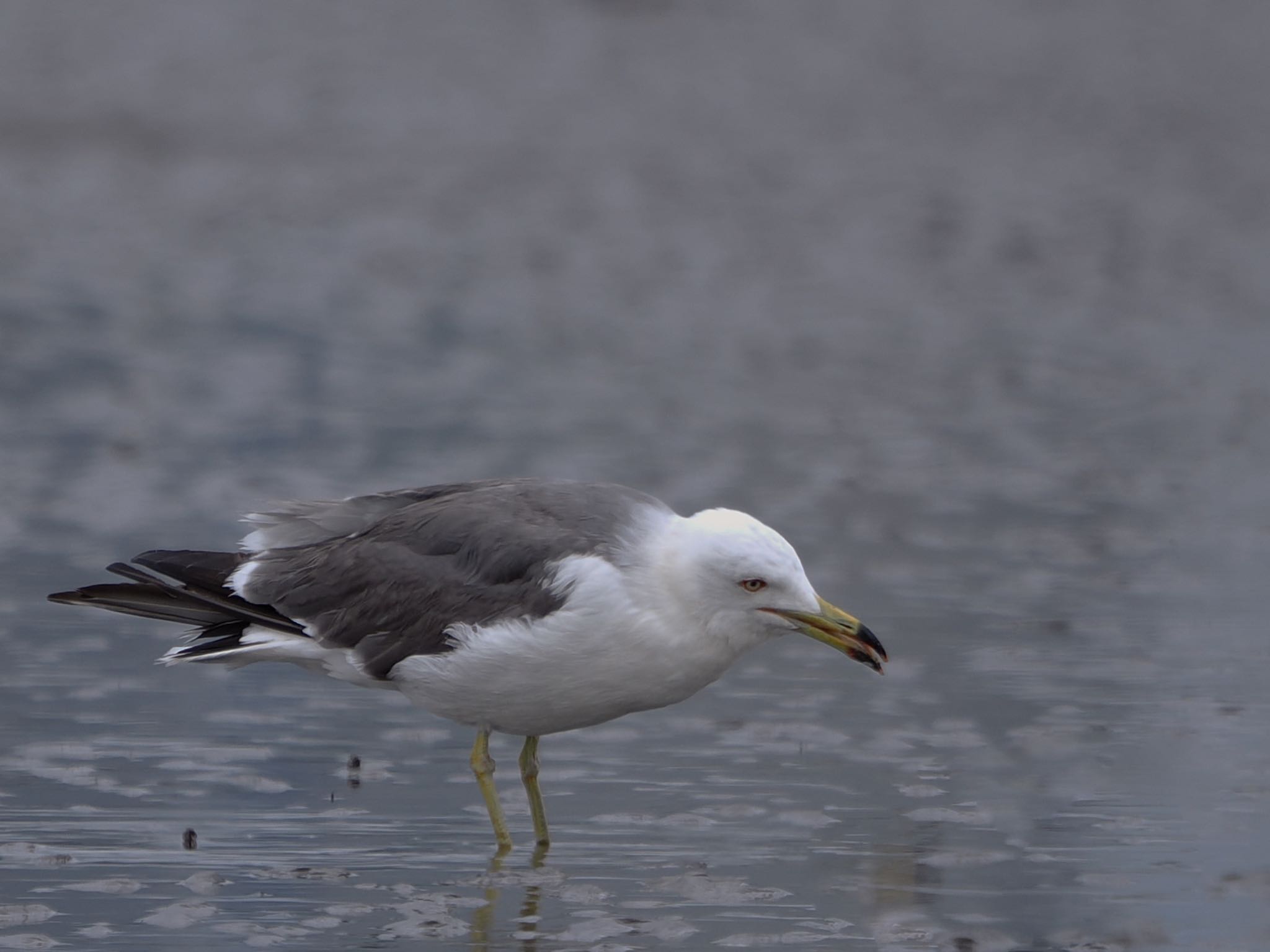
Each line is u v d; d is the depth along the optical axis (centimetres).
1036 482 1770
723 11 6222
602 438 1914
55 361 2295
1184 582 1388
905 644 1205
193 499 1599
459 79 5225
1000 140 4794
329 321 2694
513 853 818
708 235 3634
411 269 3192
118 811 865
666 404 2133
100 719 1020
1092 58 5722
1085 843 826
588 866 799
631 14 6125
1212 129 4947
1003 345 2652
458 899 749
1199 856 809
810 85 5375
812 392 2252
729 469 1772
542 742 1005
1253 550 1504
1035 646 1198
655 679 813
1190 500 1706
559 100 5084
